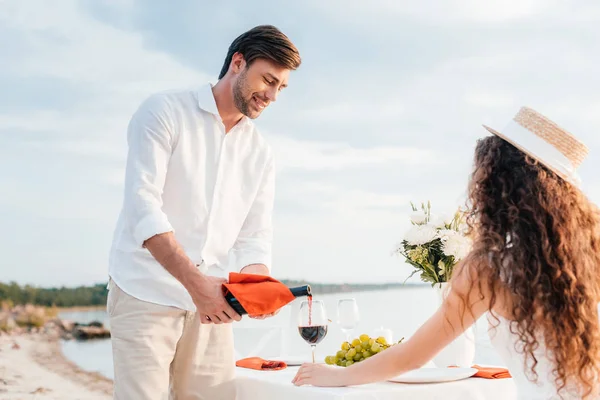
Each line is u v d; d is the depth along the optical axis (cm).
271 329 264
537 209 150
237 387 192
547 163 153
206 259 188
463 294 152
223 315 163
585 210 155
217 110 186
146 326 173
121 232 182
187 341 181
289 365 219
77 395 704
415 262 224
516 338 150
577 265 148
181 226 184
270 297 161
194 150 184
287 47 182
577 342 144
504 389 181
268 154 205
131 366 171
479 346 252
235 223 197
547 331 145
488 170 157
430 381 171
